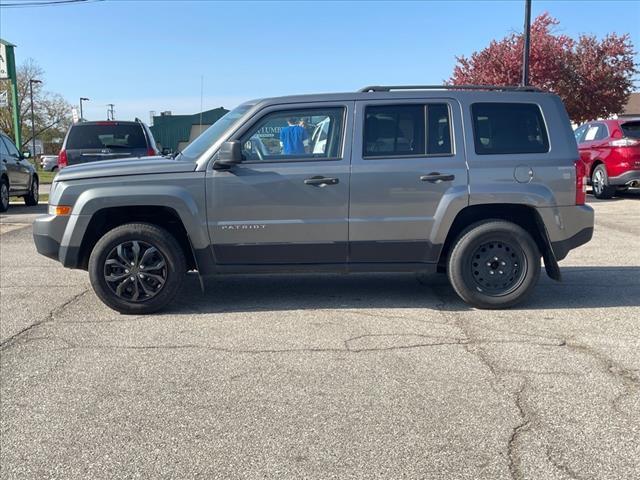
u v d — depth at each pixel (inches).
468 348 190.4
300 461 125.6
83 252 229.5
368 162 224.5
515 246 229.6
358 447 131.0
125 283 224.8
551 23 912.9
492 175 225.0
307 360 180.9
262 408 149.4
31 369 175.3
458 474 120.6
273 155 226.1
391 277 288.5
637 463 124.2
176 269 226.2
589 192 658.8
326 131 227.0
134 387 162.4
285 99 227.3
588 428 138.7
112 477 120.7
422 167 224.2
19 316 227.1
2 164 548.4
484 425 140.3
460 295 232.7
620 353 185.8
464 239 227.8
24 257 339.6
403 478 119.4
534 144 229.5
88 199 220.4
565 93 907.4
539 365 176.2
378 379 166.2
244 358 182.9
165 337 202.7
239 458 127.1
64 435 137.3
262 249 227.0
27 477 120.8
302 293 259.3
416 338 199.9
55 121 2309.3
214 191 222.2
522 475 120.1
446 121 227.9
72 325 216.2
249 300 248.7
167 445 132.5
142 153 486.9
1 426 141.6
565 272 297.4
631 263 315.9
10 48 890.7
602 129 594.2
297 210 224.4
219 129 237.1
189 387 162.1
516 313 229.0
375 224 225.6
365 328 210.8
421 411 147.3
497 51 920.3
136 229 222.5
